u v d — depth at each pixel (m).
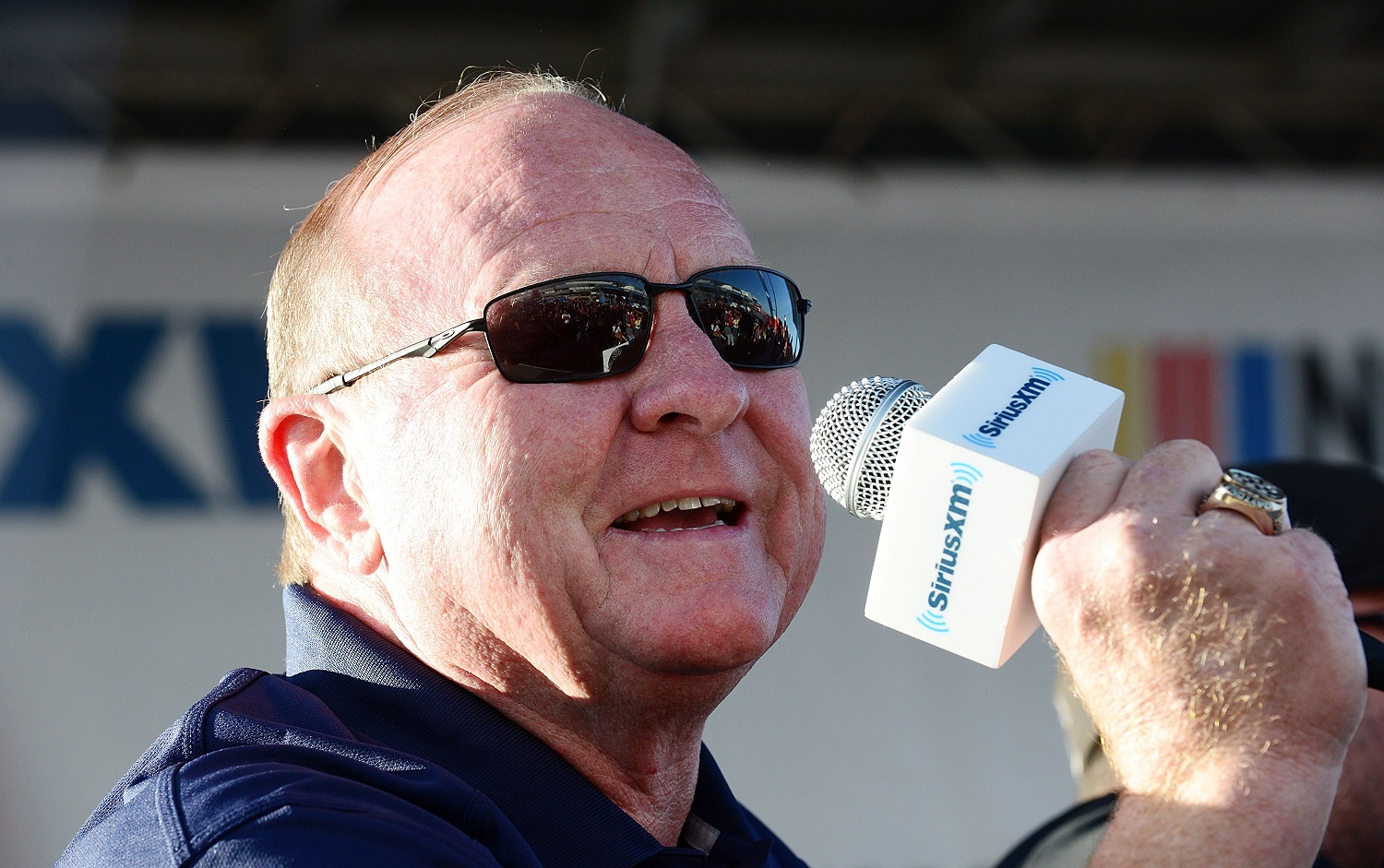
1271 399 9.17
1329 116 10.08
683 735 2.37
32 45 8.25
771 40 9.30
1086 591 1.62
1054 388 1.81
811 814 7.98
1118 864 1.54
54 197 8.09
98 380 7.93
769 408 2.29
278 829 1.66
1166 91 9.89
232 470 7.99
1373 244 9.45
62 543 7.71
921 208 9.20
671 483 2.16
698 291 2.25
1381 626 3.03
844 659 8.23
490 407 2.14
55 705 7.50
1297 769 1.52
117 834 1.78
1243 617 1.56
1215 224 9.40
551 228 2.23
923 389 2.11
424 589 2.23
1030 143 9.82
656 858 2.16
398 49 8.80
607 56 9.05
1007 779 8.12
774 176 9.17
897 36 9.40
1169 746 1.57
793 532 2.31
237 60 8.66
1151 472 1.68
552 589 2.12
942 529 1.73
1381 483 3.37
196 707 2.06
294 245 2.61
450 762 2.15
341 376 2.35
